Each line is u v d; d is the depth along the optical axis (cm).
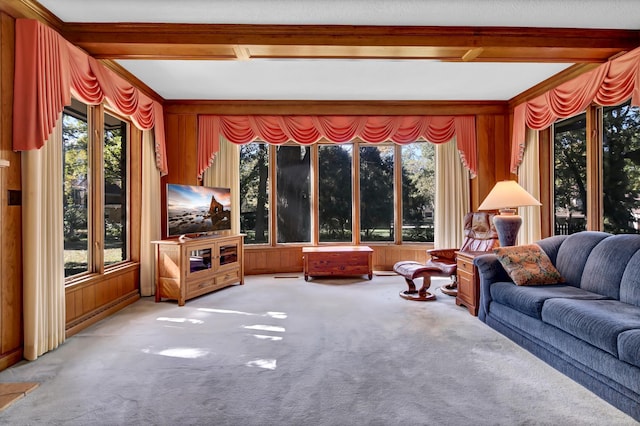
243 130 496
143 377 215
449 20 287
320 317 333
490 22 291
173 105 484
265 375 217
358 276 530
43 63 246
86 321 311
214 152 492
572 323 207
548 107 409
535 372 221
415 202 574
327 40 296
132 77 391
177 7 263
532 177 453
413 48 303
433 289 452
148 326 311
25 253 243
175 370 224
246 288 455
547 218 448
